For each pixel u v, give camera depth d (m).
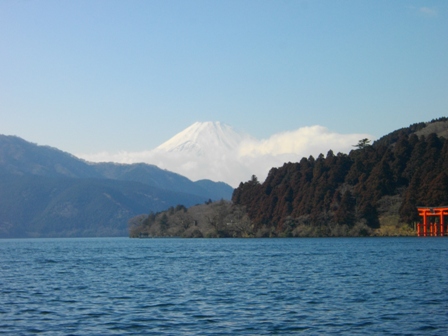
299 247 151.12
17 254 143.50
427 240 172.38
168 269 82.62
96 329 36.66
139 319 39.81
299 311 42.66
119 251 154.25
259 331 35.91
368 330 36.03
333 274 70.50
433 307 43.88
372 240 181.38
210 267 85.38
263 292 53.31
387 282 60.53
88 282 64.19
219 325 37.69
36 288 58.38
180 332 35.69
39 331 36.16
